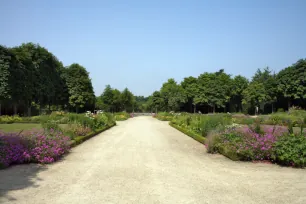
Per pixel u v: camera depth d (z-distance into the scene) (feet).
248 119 76.48
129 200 15.25
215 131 35.22
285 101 157.28
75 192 16.60
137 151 32.45
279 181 19.47
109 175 20.84
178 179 19.84
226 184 18.65
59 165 24.36
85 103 163.73
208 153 31.53
